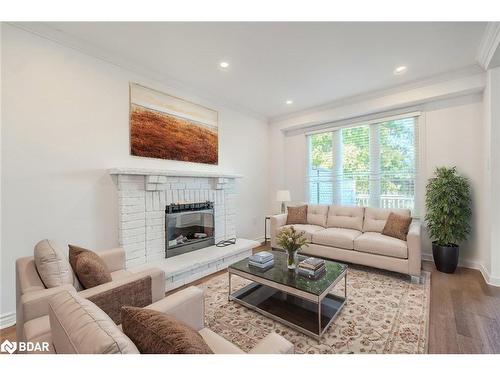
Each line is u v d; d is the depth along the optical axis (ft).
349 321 6.56
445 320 6.56
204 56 8.95
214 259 10.26
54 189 7.61
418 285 8.84
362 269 10.62
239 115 14.94
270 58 9.10
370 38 7.85
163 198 10.25
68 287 4.71
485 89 9.79
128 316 2.99
